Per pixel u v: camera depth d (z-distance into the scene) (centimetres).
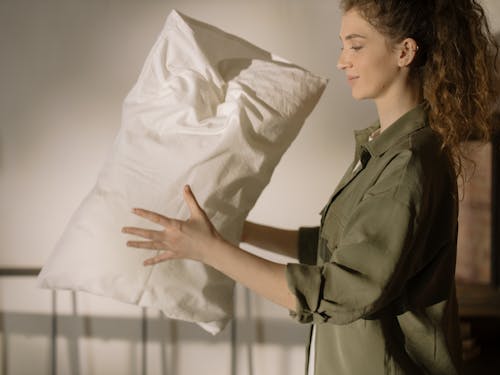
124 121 127
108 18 192
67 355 203
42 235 198
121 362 204
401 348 105
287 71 128
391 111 109
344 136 197
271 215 199
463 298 201
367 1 101
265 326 204
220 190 121
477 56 106
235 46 132
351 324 105
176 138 121
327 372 109
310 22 193
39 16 192
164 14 192
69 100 195
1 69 194
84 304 202
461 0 106
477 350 194
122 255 120
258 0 192
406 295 104
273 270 94
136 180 122
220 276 126
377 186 98
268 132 124
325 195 198
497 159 195
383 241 93
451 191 105
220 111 124
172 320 203
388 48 104
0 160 196
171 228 94
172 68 126
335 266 93
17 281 200
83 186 197
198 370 204
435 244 104
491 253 199
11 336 202
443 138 102
